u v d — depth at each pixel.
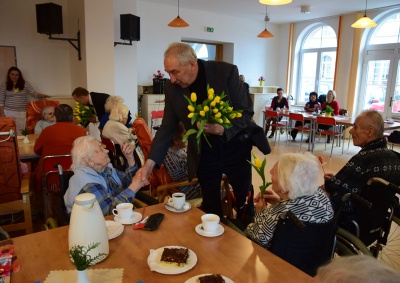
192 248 1.23
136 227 1.38
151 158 1.95
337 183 1.90
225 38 8.20
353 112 7.85
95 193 1.61
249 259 1.15
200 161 2.04
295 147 6.76
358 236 1.78
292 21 8.72
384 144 1.89
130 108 6.18
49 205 2.67
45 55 5.30
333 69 8.31
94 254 1.10
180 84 1.84
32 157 2.82
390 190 1.77
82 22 4.62
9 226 2.30
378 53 7.40
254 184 4.16
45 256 1.15
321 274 0.62
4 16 4.88
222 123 1.54
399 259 2.42
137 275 1.05
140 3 6.77
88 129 4.98
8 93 4.83
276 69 9.48
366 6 6.83
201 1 6.69
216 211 2.15
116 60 5.87
